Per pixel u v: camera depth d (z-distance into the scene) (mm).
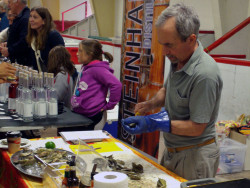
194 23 1701
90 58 3332
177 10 1701
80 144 1807
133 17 4516
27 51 4266
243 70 4660
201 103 1775
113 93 3295
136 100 4551
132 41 4574
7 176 2084
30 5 15438
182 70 1829
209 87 1754
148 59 4281
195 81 1779
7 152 2238
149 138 4363
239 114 4766
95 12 9234
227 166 4117
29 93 2490
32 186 1758
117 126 4938
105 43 7504
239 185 1375
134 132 1855
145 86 4367
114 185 1364
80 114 2980
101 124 3418
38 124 2434
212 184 1376
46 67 4035
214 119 1936
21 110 2566
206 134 1930
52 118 2617
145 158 2213
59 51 3346
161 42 1765
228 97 4961
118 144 2480
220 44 5434
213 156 1962
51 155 2086
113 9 9305
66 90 3340
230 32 5398
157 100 2201
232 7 6137
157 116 1895
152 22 4152
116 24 9211
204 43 6473
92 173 1573
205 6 6617
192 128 1815
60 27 13562
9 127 2336
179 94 1905
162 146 4848
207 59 1790
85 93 3271
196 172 1951
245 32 5348
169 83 1988
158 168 2051
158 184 1754
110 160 2027
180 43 1723
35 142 2467
